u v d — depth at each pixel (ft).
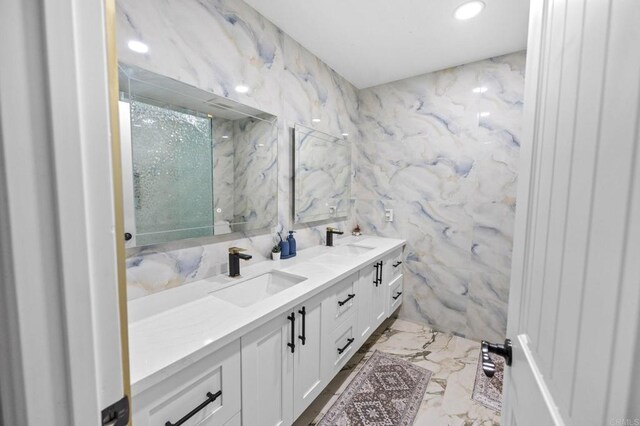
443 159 7.48
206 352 2.65
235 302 4.40
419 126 7.79
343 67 7.30
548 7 1.67
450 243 7.54
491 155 6.84
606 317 0.90
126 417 1.38
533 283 1.73
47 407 1.10
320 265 5.45
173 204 3.99
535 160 1.83
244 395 3.19
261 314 3.31
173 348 2.59
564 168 1.32
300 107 6.33
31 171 1.02
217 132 4.56
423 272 8.01
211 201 4.53
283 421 3.83
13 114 0.98
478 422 4.75
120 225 1.34
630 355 0.78
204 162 4.39
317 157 6.95
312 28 5.60
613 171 0.90
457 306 7.54
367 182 8.84
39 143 1.02
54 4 1.02
